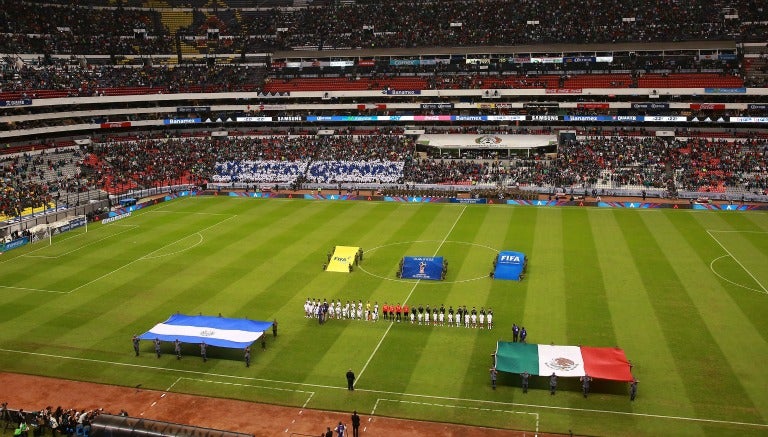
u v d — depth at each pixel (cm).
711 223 9588
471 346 5697
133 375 5362
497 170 12769
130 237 9331
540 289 6931
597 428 4453
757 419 4469
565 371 4869
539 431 4450
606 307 6378
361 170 13188
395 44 15588
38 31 14700
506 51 14762
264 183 12988
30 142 13138
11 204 10512
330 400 4906
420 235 9188
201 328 5794
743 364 5200
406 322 6238
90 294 7062
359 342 5838
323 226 9788
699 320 6028
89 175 12481
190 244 8881
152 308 6631
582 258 7931
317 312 6328
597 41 14812
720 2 15112
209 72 15350
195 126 15275
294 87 14938
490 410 4716
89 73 14200
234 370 5400
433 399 4872
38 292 7156
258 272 7662
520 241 8756
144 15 16475
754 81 13325
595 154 13012
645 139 13338
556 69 14750
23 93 12569
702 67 13962
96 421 4200
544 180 12262
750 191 11294
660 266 7562
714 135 13300
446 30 15800
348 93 14675
